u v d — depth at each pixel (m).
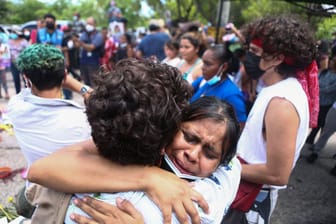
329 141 5.03
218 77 2.39
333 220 2.86
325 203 3.16
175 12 17.95
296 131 1.22
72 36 6.50
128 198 0.82
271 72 1.37
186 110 0.86
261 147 1.34
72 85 2.17
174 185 0.83
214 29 7.71
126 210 0.80
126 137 0.74
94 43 6.50
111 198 0.83
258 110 1.32
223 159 0.93
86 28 6.68
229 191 0.97
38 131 1.55
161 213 0.81
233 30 4.27
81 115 1.58
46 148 1.58
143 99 0.71
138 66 0.78
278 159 1.22
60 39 6.46
